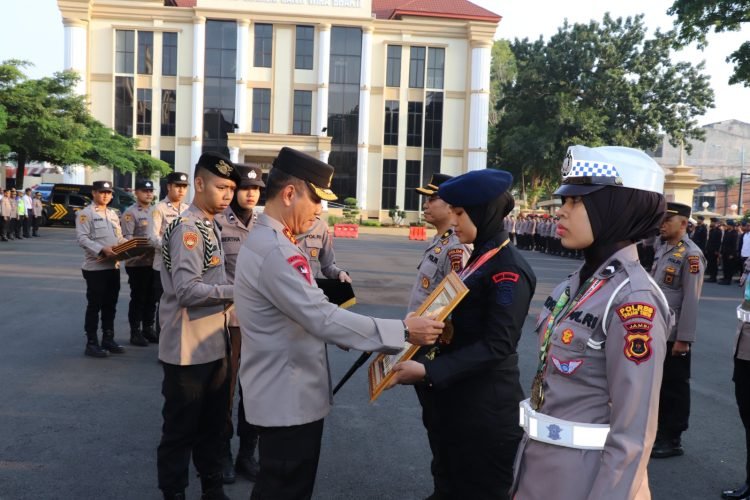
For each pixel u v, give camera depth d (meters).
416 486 4.26
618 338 1.97
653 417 1.93
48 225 32.38
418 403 6.02
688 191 22.66
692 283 4.69
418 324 2.67
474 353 2.73
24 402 5.68
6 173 44.47
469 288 2.86
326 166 2.87
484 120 44.47
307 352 2.80
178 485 3.71
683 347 4.71
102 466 4.42
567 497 2.04
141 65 42.84
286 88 43.72
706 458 4.86
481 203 2.90
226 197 3.88
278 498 2.77
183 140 43.31
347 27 43.97
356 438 5.10
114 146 34.22
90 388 6.16
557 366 2.12
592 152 2.18
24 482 4.12
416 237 34.91
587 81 45.47
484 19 43.88
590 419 2.05
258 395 2.77
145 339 8.11
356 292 12.80
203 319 3.77
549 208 50.62
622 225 2.13
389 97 44.88
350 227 35.09
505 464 2.90
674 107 46.06
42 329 8.65
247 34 43.09
